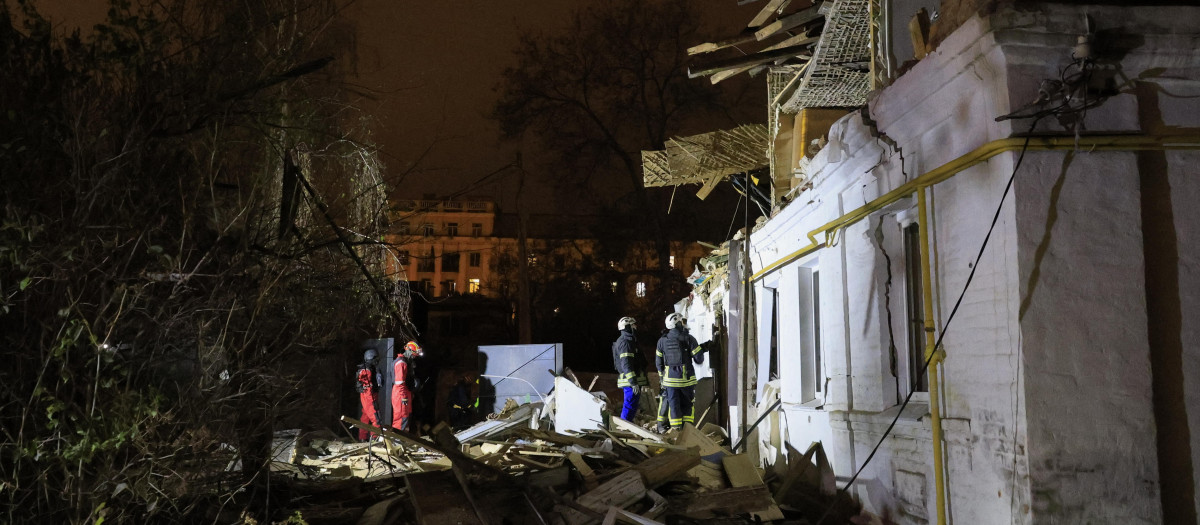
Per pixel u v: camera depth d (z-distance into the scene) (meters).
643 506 6.09
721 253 11.48
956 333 4.62
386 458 9.17
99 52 4.49
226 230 4.88
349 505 6.30
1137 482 3.95
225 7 5.12
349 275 6.44
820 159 6.57
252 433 5.36
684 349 10.07
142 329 4.62
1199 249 4.18
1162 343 4.15
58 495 4.24
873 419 5.64
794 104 9.66
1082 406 3.99
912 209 5.47
